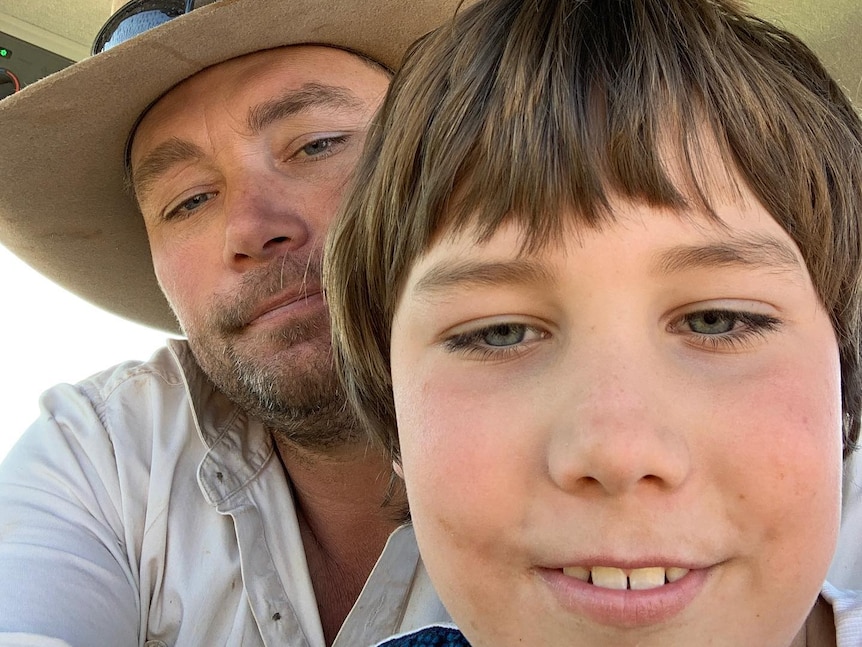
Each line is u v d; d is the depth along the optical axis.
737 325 0.18
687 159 0.19
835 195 0.22
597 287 0.18
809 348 0.19
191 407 0.36
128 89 0.34
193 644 0.32
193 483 0.35
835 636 0.21
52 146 0.37
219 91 0.33
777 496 0.17
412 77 0.24
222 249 0.33
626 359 0.17
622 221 0.18
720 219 0.18
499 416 0.18
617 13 0.21
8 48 0.51
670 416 0.17
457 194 0.20
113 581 0.32
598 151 0.18
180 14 0.35
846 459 0.25
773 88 0.21
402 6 0.33
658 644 0.17
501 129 0.20
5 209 0.41
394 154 0.24
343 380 0.29
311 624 0.33
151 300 0.52
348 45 0.35
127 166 0.40
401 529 0.32
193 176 0.34
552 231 0.18
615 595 0.17
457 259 0.20
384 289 0.24
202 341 0.35
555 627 0.18
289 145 0.33
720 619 0.17
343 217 0.27
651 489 0.16
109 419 0.37
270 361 0.32
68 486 0.34
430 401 0.20
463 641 0.25
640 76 0.20
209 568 0.33
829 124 0.23
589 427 0.16
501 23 0.23
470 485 0.18
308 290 0.32
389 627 0.31
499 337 0.20
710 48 0.21
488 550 0.18
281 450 0.36
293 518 0.35
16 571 0.29
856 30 0.34
